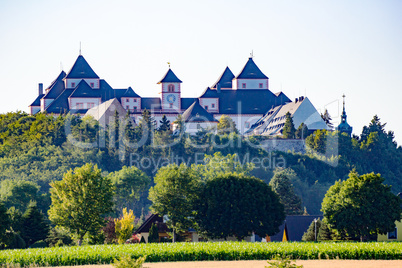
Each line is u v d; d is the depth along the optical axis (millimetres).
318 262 163000
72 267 158750
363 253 170375
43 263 162125
